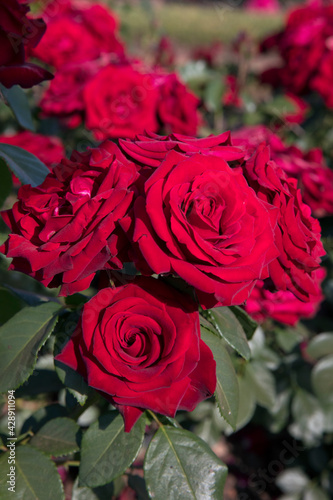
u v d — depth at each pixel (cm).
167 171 42
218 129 119
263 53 142
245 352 47
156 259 40
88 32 95
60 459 56
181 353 41
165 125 84
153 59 137
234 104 119
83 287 42
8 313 63
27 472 48
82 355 42
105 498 56
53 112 81
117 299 43
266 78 134
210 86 112
